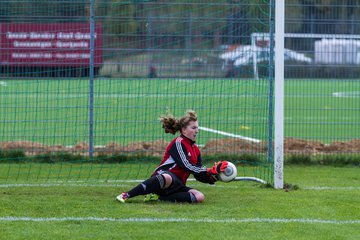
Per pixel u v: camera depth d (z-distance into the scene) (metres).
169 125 29.88
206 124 60.16
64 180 36.72
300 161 44.00
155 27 47.53
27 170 40.50
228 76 54.66
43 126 57.84
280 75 32.81
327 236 23.58
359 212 27.62
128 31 47.09
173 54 49.03
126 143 49.31
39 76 50.34
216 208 28.14
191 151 29.67
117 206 28.47
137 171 40.47
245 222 25.56
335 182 36.53
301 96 65.06
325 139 53.00
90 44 44.53
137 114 55.62
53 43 47.19
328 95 60.03
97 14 46.53
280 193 32.12
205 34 46.91
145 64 46.88
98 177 38.06
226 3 44.69
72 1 44.94
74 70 49.06
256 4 43.03
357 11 46.44
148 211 27.41
